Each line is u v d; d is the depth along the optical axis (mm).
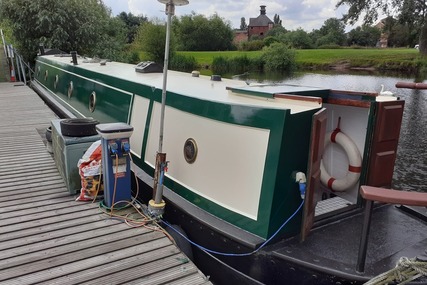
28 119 8383
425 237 2967
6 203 4035
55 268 2920
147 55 28031
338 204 3463
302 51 35375
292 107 2957
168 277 2854
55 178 4781
